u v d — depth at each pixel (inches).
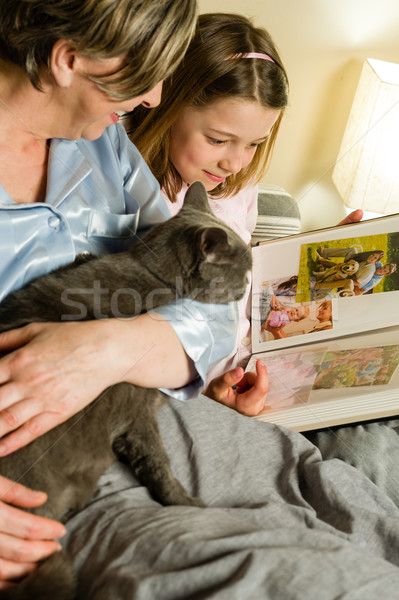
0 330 40.9
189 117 58.1
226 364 60.0
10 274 42.9
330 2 90.4
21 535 32.3
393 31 94.3
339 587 27.9
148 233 50.4
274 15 90.1
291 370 53.8
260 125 57.9
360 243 53.7
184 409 47.2
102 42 36.0
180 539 31.1
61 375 36.7
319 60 94.7
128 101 41.3
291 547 30.7
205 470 42.6
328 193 96.7
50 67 38.2
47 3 35.1
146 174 56.7
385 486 46.9
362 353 52.6
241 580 28.0
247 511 37.5
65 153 46.9
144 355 41.3
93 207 50.0
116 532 34.1
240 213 72.2
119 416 41.4
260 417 52.2
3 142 43.4
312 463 43.3
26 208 43.3
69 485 38.1
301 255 55.2
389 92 87.2
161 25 37.1
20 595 30.7
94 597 30.7
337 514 39.6
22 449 36.8
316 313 54.6
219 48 54.6
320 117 98.9
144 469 41.1
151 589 28.8
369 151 91.7
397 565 36.1
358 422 50.6
